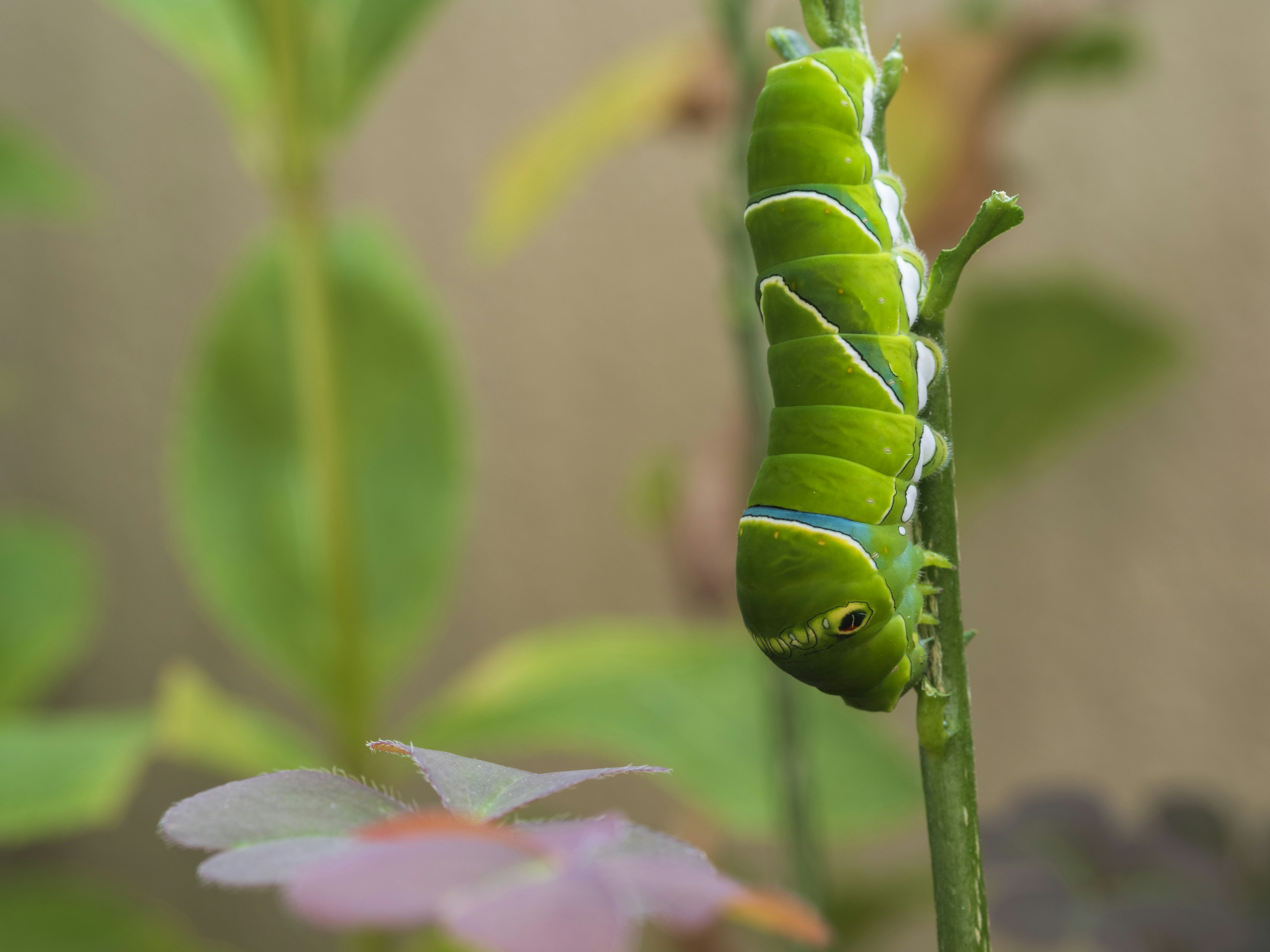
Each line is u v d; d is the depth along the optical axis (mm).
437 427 332
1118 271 409
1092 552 426
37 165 362
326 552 300
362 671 304
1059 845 298
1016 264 422
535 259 484
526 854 129
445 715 298
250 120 293
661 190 461
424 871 122
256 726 298
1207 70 394
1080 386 375
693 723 297
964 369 378
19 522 484
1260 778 406
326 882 119
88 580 399
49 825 282
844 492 226
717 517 353
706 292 456
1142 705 422
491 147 479
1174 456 411
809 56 228
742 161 271
